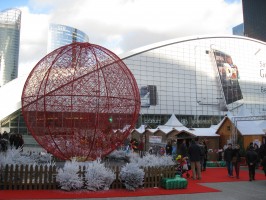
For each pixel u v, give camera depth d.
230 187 14.65
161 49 89.44
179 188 13.62
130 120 14.70
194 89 92.38
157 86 87.38
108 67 14.31
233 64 99.38
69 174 12.24
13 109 65.88
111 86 14.02
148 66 87.12
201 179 17.17
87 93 13.49
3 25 139.88
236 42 101.25
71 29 144.75
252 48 103.75
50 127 13.60
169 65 89.75
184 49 92.50
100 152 14.48
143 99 84.62
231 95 97.06
